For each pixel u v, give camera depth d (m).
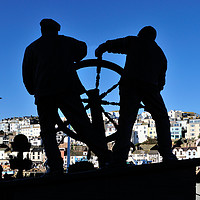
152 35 4.62
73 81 4.12
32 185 3.60
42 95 4.03
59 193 3.58
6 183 3.61
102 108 4.65
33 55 4.29
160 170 3.79
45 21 4.39
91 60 4.80
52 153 4.02
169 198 3.79
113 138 4.52
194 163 3.89
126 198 3.66
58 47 4.20
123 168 3.71
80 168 9.15
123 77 4.34
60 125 4.12
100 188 3.61
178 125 151.00
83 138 4.07
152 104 4.36
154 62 4.41
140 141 150.62
